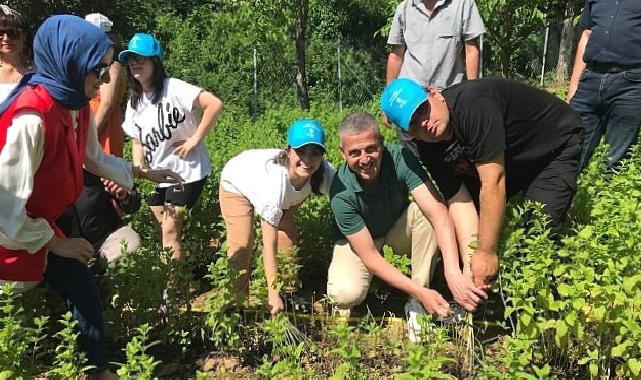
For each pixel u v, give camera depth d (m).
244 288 4.48
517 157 3.91
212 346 4.17
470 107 3.50
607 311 3.30
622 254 3.38
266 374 3.23
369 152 3.75
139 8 18.14
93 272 4.10
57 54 3.02
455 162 3.85
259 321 4.23
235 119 15.05
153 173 4.17
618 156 5.25
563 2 17.47
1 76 4.12
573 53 21.95
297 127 3.92
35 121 2.96
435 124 3.56
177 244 4.75
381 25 23.50
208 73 18.78
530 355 3.32
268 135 9.30
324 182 4.32
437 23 5.52
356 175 4.03
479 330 4.09
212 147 8.82
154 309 4.13
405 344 3.95
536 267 3.30
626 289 3.18
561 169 3.93
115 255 4.34
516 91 3.72
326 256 5.30
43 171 3.15
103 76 3.18
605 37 5.05
